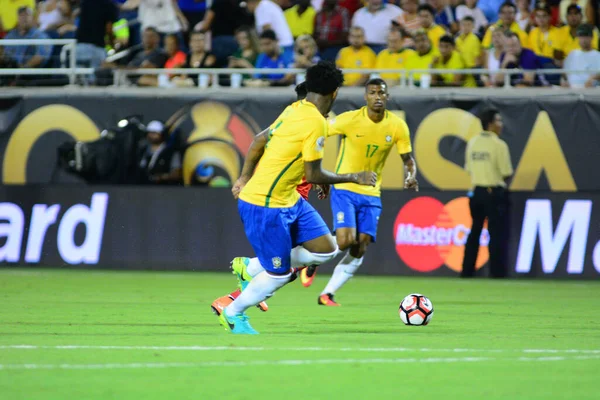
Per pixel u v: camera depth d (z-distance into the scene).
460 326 32.16
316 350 24.28
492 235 60.66
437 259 61.41
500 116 61.28
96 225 63.53
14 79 68.62
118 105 63.97
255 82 65.25
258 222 27.61
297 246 29.41
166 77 66.56
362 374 20.31
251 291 28.14
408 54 65.00
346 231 39.88
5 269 63.25
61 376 19.67
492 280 59.38
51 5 71.69
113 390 18.08
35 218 63.88
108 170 64.12
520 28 66.12
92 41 68.50
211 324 31.81
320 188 34.00
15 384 18.67
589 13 66.69
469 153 60.59
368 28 67.88
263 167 27.56
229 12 68.44
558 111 61.47
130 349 24.22
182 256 62.78
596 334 29.67
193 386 18.61
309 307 40.41
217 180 63.44
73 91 64.38
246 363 21.75
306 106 27.20
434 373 20.56
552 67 64.81
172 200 62.97
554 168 61.75
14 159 65.00
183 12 71.12
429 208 61.47
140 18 70.44
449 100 61.59
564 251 60.31
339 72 27.41
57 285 51.28
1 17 72.88
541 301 44.31
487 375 20.36
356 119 39.94
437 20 68.25
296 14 69.50
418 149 61.94
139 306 39.34
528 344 26.36
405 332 29.77
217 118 63.16
